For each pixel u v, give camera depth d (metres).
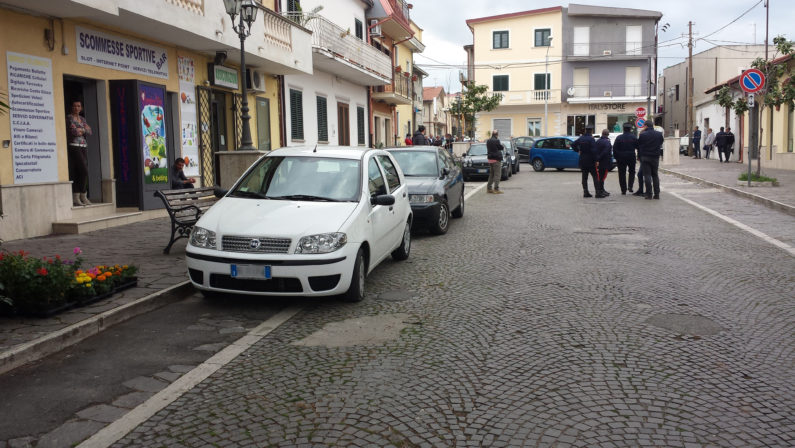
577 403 3.96
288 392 4.19
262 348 5.12
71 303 5.79
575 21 49.59
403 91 34.38
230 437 3.55
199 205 9.44
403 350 5.02
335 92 25.58
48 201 10.40
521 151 35.22
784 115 26.31
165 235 10.27
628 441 3.46
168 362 4.83
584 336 5.30
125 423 3.75
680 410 3.85
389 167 8.73
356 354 4.94
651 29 49.16
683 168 28.22
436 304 6.43
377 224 7.26
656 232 10.83
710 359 4.72
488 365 4.66
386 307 6.35
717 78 48.00
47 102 10.51
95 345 5.23
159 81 13.68
